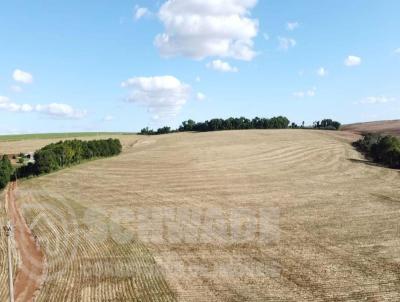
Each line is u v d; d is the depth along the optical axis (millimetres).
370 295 27422
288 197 56094
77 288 29734
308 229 42125
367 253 35156
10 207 54281
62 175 74625
